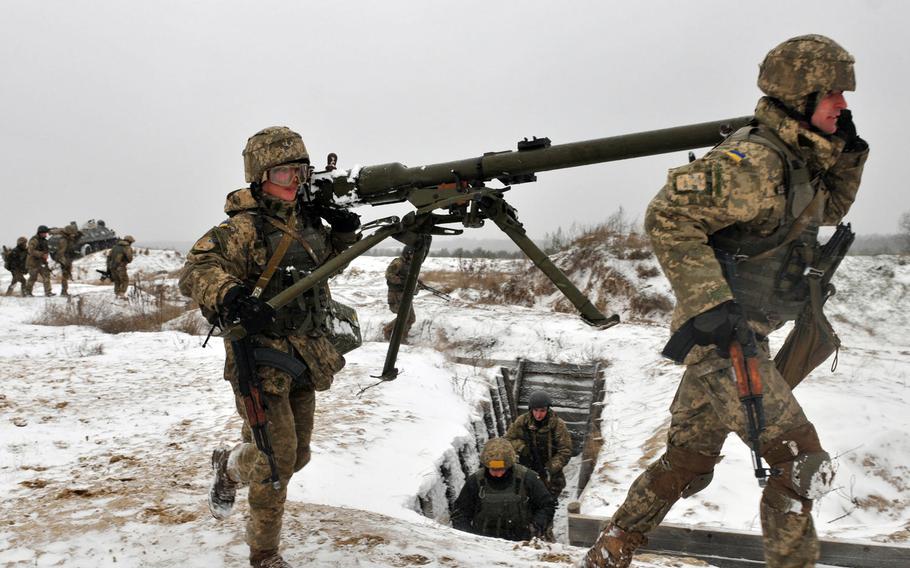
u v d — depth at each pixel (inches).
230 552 149.6
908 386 404.2
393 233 128.5
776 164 102.4
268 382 125.9
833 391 376.5
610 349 595.8
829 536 219.5
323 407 361.1
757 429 99.3
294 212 132.1
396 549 154.6
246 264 126.8
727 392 106.6
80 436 289.7
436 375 466.3
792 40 105.0
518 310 762.2
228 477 139.7
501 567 147.7
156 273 1280.8
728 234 107.3
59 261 891.4
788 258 107.8
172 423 315.6
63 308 722.2
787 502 104.0
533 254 123.4
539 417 370.6
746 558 192.5
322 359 133.0
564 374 566.6
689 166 104.7
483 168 128.5
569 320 705.6
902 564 178.7
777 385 105.3
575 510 240.1
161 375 420.8
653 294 780.6
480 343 634.8
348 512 187.2
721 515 247.3
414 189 131.0
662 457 120.2
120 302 786.8
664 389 465.4
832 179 116.4
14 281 919.7
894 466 291.3
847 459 291.4
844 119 112.7
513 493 270.8
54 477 228.8
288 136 128.7
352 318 144.6
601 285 812.0
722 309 98.5
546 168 126.3
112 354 493.0
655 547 199.0
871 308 731.4
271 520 133.7
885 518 260.2
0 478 227.1
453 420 371.6
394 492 258.4
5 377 398.9
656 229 104.3
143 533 161.5
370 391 395.9
